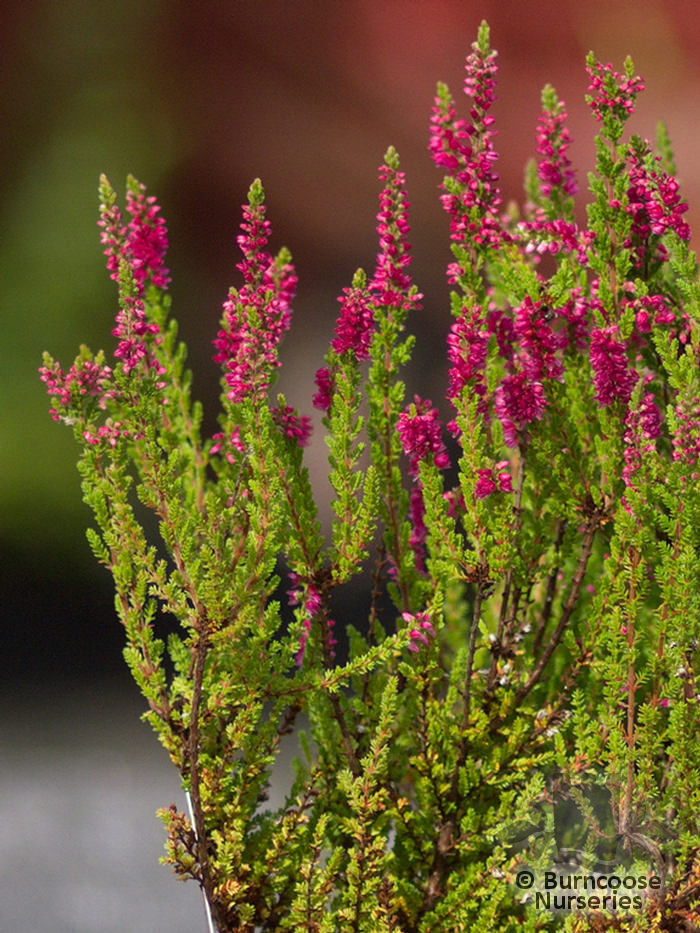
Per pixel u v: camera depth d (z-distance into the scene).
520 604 1.35
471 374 1.29
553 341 1.29
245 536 1.31
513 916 1.30
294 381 3.70
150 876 1.78
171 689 1.31
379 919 1.29
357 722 1.33
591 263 1.30
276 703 1.30
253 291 1.30
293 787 1.32
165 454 1.35
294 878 1.31
